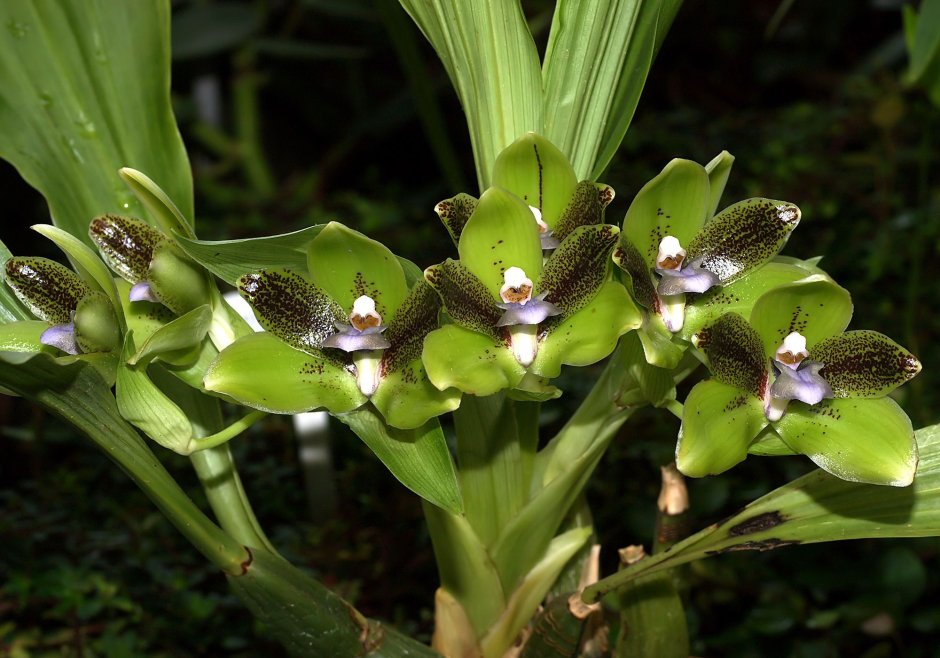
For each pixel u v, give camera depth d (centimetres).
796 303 45
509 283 45
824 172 134
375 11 161
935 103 69
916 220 115
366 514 85
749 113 155
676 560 48
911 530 46
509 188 47
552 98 50
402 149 177
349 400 46
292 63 182
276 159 189
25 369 44
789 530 47
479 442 50
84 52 53
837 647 78
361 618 49
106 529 85
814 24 175
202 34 151
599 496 87
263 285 46
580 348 45
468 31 49
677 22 179
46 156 53
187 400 50
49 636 75
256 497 90
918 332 114
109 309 46
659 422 89
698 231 46
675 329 46
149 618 76
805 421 45
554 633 50
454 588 52
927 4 59
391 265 46
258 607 48
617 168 136
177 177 53
